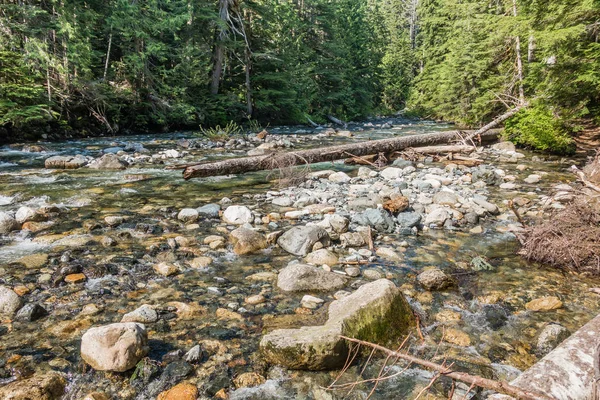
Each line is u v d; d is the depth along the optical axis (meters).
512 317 2.91
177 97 18.64
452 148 10.58
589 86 9.82
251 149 12.14
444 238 4.64
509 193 6.70
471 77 20.05
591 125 13.66
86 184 6.94
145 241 4.25
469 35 20.38
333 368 2.31
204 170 7.14
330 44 32.03
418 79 38.50
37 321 2.67
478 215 5.41
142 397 2.02
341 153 9.07
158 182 7.36
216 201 6.04
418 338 2.62
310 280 3.30
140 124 17.55
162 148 12.06
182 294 3.13
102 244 4.10
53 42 13.87
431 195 6.39
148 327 2.65
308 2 30.98
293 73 27.45
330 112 32.69
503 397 1.59
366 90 39.25
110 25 16.06
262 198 6.27
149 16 17.80
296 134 18.09
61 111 13.87
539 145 11.04
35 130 13.05
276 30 28.02
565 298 3.19
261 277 3.49
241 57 23.33
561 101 10.70
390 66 50.78
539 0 11.21
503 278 3.56
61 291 3.09
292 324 2.71
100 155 10.24
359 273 3.60
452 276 3.59
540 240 3.96
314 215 5.35
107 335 2.27
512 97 15.18
